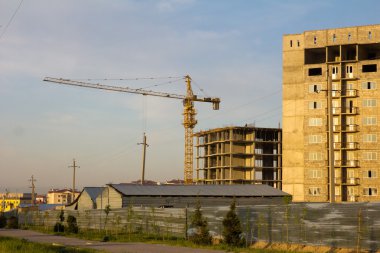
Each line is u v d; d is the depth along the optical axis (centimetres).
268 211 3953
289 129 11188
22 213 8719
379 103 10519
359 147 10594
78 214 6838
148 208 5353
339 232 3453
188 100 18125
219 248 3791
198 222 4266
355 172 10600
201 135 16162
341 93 10769
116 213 5959
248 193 7831
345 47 10938
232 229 4003
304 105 11069
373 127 10519
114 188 7206
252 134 14612
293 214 3756
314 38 11044
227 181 14550
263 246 3891
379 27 10538
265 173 14862
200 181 15862
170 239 4678
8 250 3369
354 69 10738
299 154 11062
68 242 4547
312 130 10938
